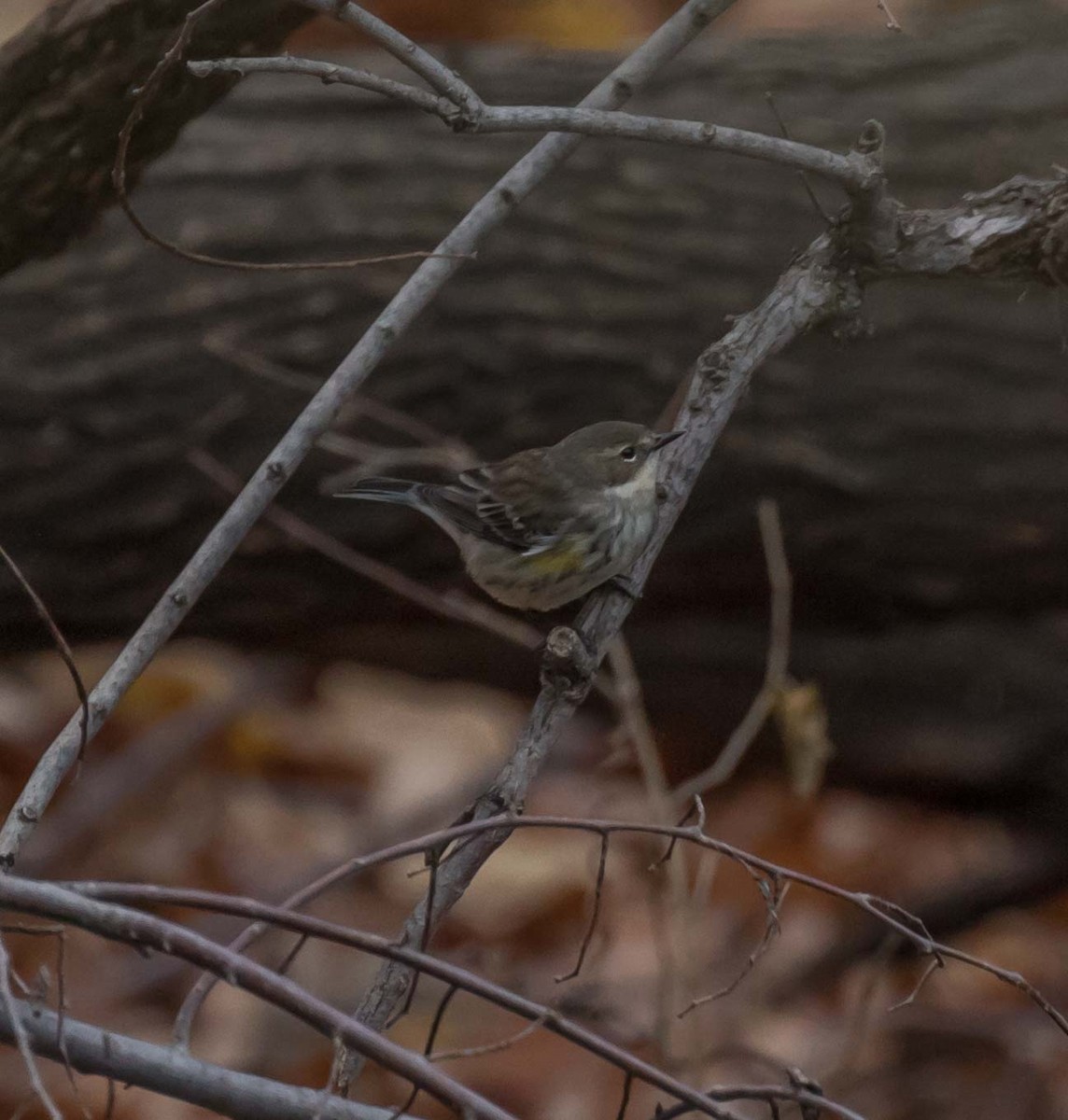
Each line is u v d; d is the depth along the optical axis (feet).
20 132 23.36
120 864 42.39
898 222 20.42
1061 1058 35.09
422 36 54.90
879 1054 35.47
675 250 35.45
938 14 49.42
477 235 20.40
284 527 34.94
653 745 32.07
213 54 23.06
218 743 47.09
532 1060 34.65
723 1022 35.70
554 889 40.88
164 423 35.24
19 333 35.29
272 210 35.83
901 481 35.14
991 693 37.40
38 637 37.81
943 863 40.98
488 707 50.42
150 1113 31.94
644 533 29.01
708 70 37.81
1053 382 34.68
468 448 35.73
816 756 26.81
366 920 40.83
